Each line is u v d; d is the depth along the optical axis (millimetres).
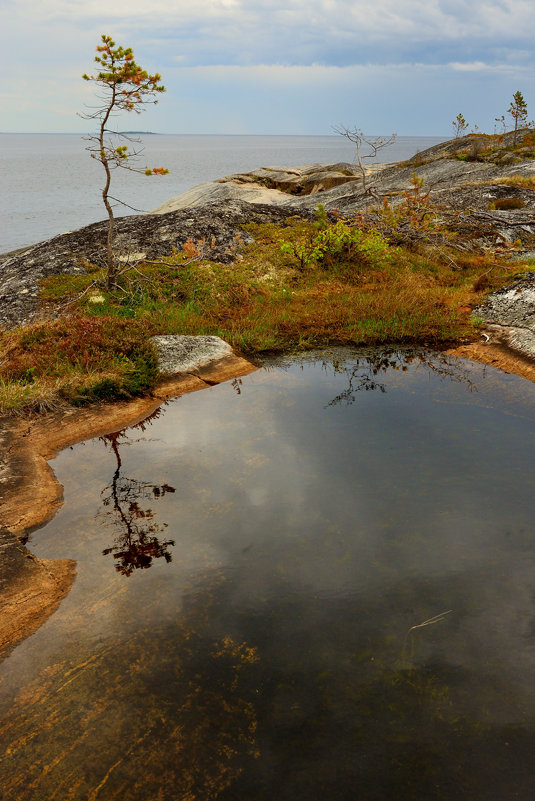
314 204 36281
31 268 14805
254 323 11992
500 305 12195
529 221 18938
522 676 3721
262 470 6559
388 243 18000
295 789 3043
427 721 3424
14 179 143500
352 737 3336
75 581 4859
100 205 82875
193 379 9562
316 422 7852
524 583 4570
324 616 4305
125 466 6789
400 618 4250
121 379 8750
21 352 9609
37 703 3668
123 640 4176
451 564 4824
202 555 5109
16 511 5816
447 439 7160
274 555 5055
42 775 3180
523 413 7926
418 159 44312
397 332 11828
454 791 3002
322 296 13852
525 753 3205
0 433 7340
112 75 10094
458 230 19438
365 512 5617
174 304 12742
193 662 3932
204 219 17469
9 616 4438
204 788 3068
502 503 5672
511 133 46938
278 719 3467
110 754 3291
